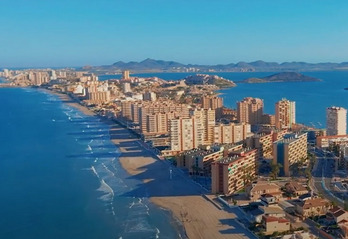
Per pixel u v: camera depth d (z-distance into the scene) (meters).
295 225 185.25
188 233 184.50
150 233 186.75
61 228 194.75
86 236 185.50
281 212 190.00
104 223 199.50
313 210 195.38
